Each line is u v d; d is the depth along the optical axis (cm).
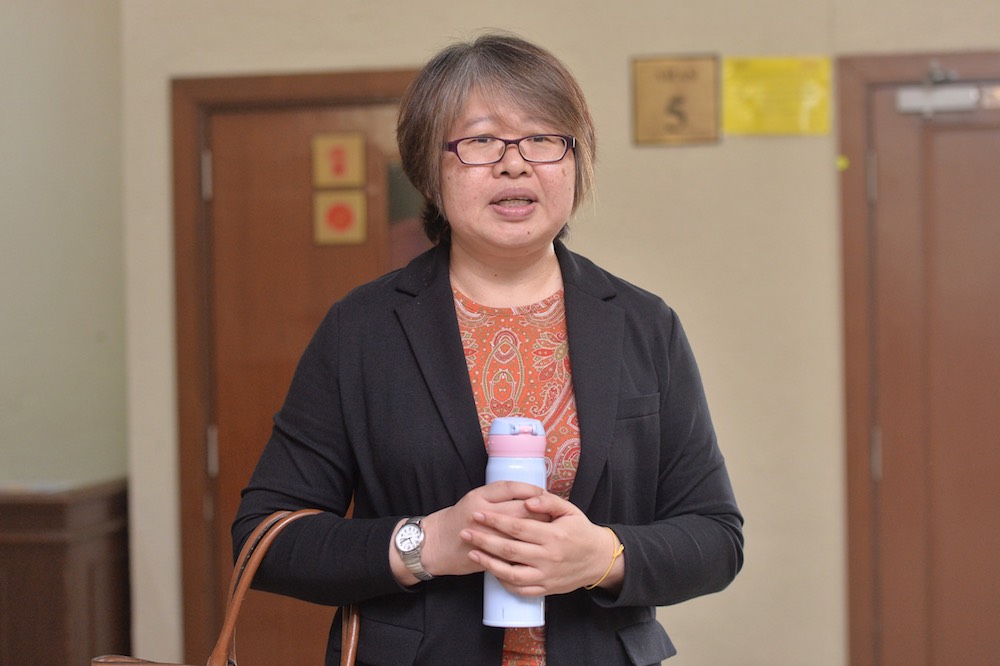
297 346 840
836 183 809
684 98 812
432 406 340
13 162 903
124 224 845
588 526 311
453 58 341
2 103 901
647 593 323
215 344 845
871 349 812
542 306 356
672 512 361
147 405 846
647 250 815
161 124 841
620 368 348
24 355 904
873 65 804
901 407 809
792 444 812
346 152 835
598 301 358
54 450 902
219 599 843
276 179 838
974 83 798
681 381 364
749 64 809
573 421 342
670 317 371
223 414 844
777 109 809
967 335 805
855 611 808
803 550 810
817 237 809
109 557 854
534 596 310
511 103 330
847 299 808
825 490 810
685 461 361
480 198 332
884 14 802
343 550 328
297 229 839
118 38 905
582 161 349
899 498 808
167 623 841
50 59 902
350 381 352
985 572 804
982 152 802
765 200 810
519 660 336
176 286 841
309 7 832
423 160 345
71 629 801
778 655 809
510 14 820
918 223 807
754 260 812
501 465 311
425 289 359
